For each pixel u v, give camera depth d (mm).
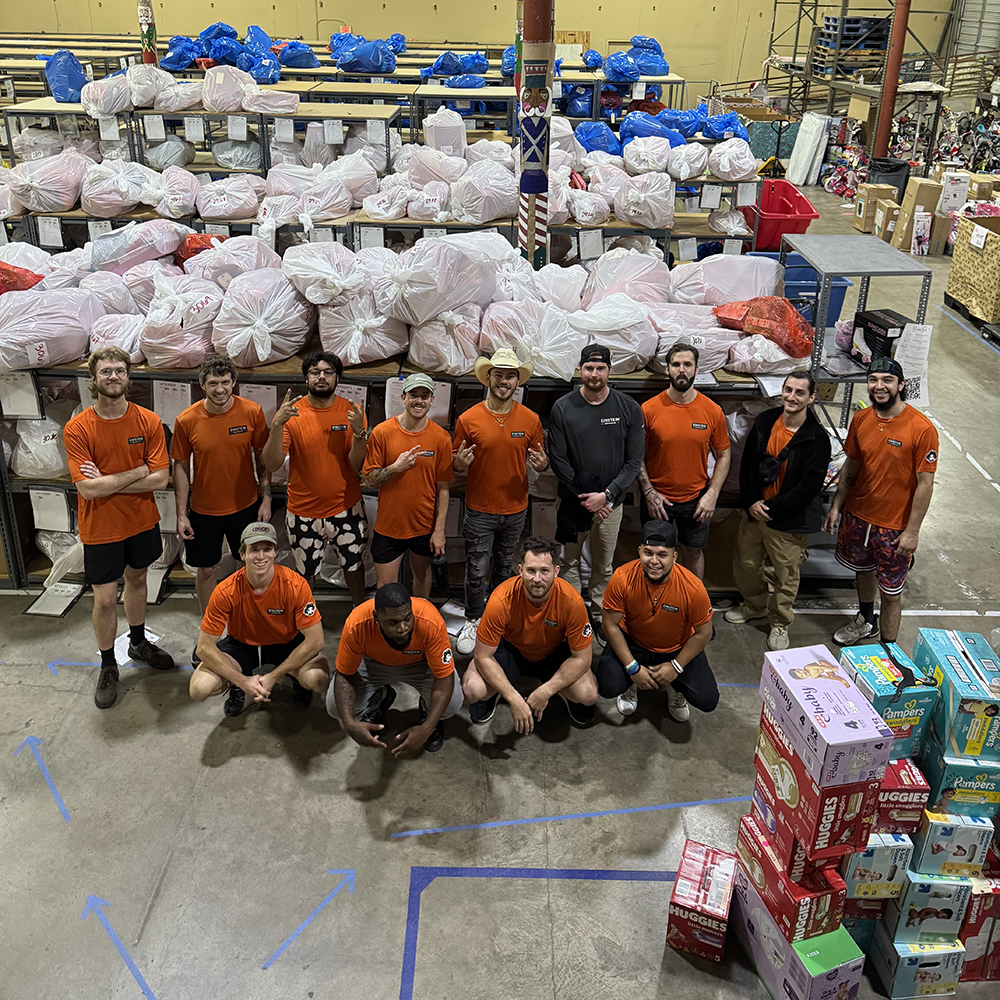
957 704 2951
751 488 4738
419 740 3951
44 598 5285
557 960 3303
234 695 4395
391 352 5023
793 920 2912
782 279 5863
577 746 4309
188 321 4875
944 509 6398
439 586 5316
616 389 4883
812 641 5082
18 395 4941
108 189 6801
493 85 12445
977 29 19094
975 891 3043
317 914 3455
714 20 19406
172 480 4676
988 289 9352
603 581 5016
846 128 16078
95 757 4176
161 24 19250
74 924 3398
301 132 8852
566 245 7484
